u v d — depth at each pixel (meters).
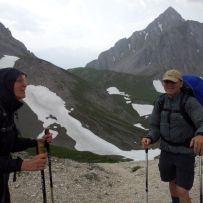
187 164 9.64
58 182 15.77
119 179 18.19
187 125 9.43
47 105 173.50
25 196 13.95
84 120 167.12
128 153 143.50
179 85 9.39
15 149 6.92
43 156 5.98
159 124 10.05
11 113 6.14
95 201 14.43
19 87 6.08
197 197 14.76
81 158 47.16
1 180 6.05
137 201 14.86
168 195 15.77
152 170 20.92
